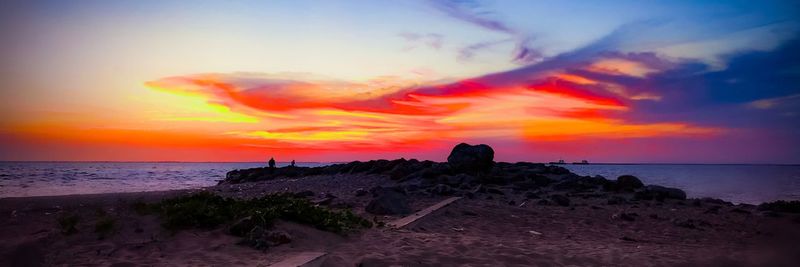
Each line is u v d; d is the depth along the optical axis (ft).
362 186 82.64
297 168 128.88
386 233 32.65
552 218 48.06
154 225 26.76
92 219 27.68
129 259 21.80
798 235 36.04
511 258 26.20
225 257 22.98
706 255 29.55
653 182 188.34
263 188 85.05
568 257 27.35
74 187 109.81
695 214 54.03
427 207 50.52
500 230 39.50
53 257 21.35
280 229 27.48
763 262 27.58
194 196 33.68
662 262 26.94
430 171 89.92
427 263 24.26
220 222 28.50
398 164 103.55
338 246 27.48
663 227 44.57
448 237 32.48
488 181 83.41
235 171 138.92
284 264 21.43
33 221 28.99
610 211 54.85
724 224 47.16
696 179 228.63
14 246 21.68
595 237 37.96
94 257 21.79
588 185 81.92
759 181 205.46
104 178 163.84
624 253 29.43
